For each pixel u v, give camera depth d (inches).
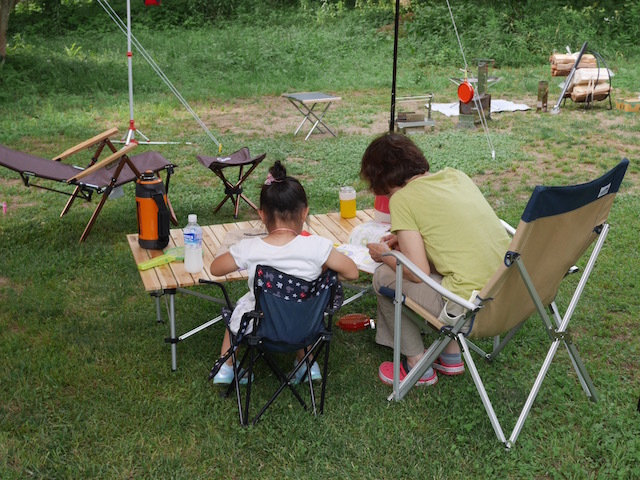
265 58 570.6
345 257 128.2
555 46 597.3
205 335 160.9
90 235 222.2
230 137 355.9
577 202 117.8
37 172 212.5
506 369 147.0
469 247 128.9
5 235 221.0
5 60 507.2
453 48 592.7
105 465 118.0
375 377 145.5
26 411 132.1
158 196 157.3
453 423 127.7
